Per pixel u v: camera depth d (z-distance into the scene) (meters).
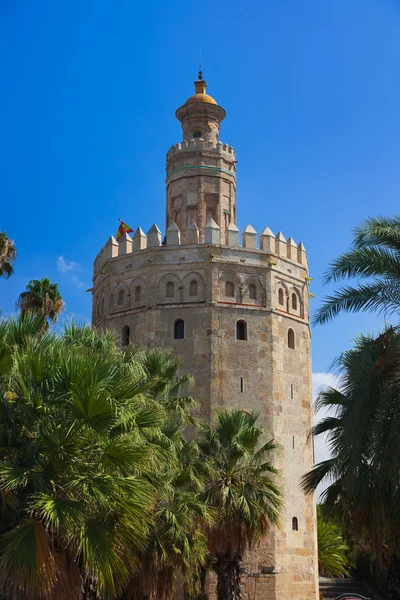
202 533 29.08
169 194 52.41
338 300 21.94
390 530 22.66
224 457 32.66
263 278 46.59
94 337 25.14
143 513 18.94
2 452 18.30
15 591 16.34
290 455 44.75
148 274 46.34
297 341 47.94
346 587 59.75
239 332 45.59
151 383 20.42
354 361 21.84
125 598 25.41
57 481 18.27
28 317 21.47
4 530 17.62
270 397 44.44
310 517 44.91
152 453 19.84
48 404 18.44
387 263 21.48
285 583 41.97
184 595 35.12
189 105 53.72
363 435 20.61
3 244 37.25
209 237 46.50
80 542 16.84
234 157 53.19
